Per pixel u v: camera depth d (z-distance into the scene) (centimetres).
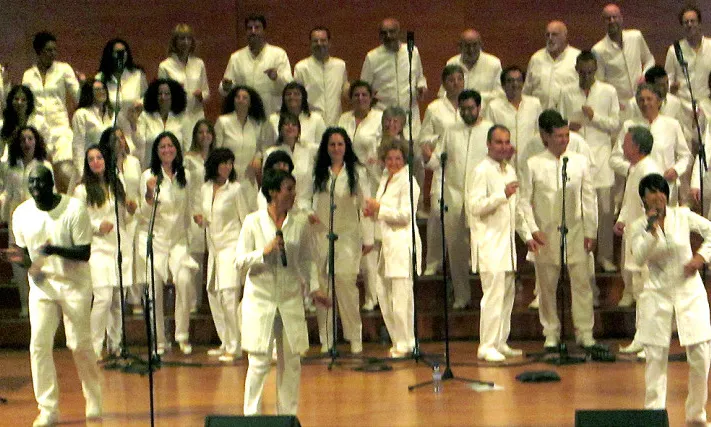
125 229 2733
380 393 2347
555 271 2716
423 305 3023
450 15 3791
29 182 2105
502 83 3045
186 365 2691
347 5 3809
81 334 2148
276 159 2353
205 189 2744
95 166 2647
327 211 2723
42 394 2138
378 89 3241
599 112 3116
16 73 3828
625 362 2608
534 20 3784
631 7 3759
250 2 3825
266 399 2334
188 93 3334
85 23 3825
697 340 2039
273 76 3181
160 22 3831
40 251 2080
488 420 2102
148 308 1948
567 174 2675
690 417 2083
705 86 3269
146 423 2144
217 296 2769
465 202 2920
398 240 2633
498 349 2695
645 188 2069
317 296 2033
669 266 2066
